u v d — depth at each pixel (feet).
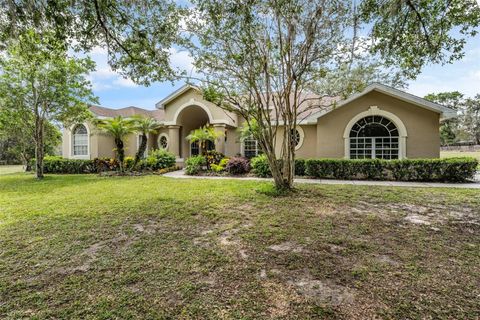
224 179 40.70
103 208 21.65
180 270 10.95
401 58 25.91
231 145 60.70
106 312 8.21
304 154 53.72
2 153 107.24
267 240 14.28
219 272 10.75
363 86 29.01
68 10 18.57
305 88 30.91
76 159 60.29
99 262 11.76
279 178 28.53
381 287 9.46
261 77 27.09
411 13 22.41
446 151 133.49
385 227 16.29
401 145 43.73
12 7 17.47
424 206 21.72
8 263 11.74
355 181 37.24
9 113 43.83
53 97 44.01
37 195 28.09
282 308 8.34
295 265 11.30
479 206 21.57
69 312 8.25
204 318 7.89
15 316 8.10
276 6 21.90
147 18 21.53
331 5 23.00
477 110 140.77
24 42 22.09
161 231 15.97
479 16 21.30
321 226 16.58
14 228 16.55
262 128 28.09
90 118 52.24
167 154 57.36
